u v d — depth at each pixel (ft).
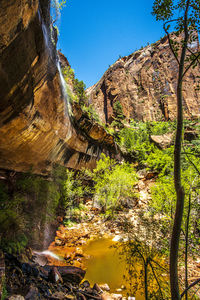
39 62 10.91
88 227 30.17
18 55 8.11
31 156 19.21
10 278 8.95
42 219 21.44
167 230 10.36
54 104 19.19
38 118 15.80
